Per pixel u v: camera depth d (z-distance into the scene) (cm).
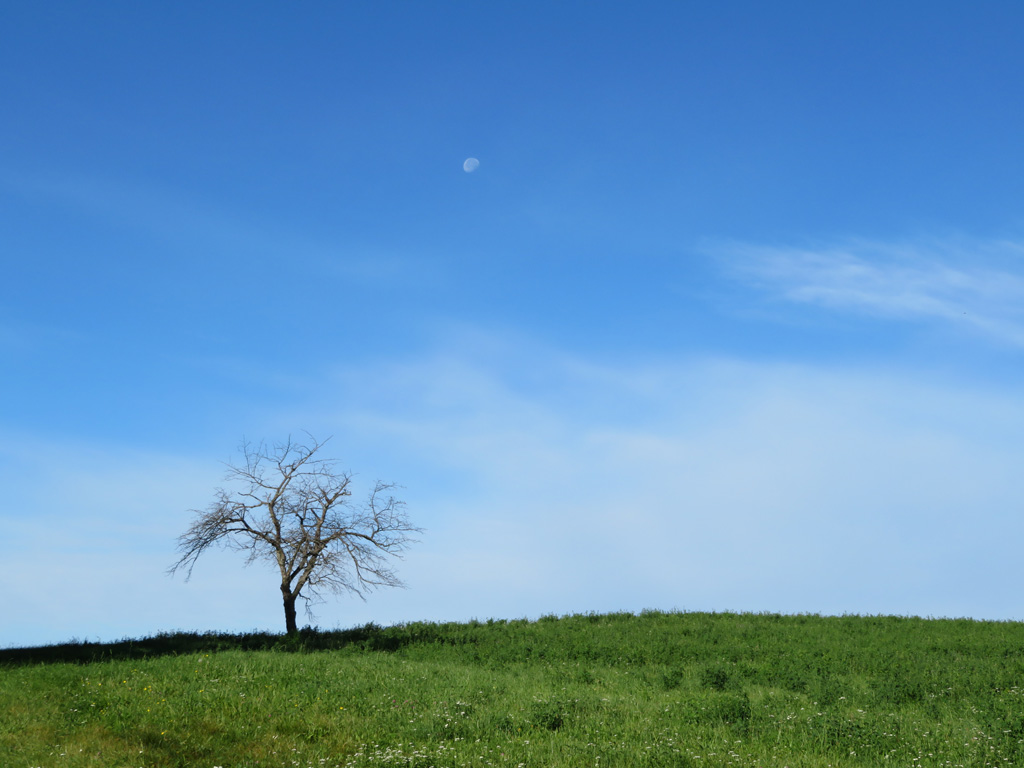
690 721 1434
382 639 3022
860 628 2902
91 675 1853
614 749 1226
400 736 1349
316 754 1214
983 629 2845
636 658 2420
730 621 3183
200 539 3075
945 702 1603
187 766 1157
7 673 1852
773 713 1468
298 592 3102
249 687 1753
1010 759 1160
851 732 1301
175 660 2161
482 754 1216
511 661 2484
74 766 1129
